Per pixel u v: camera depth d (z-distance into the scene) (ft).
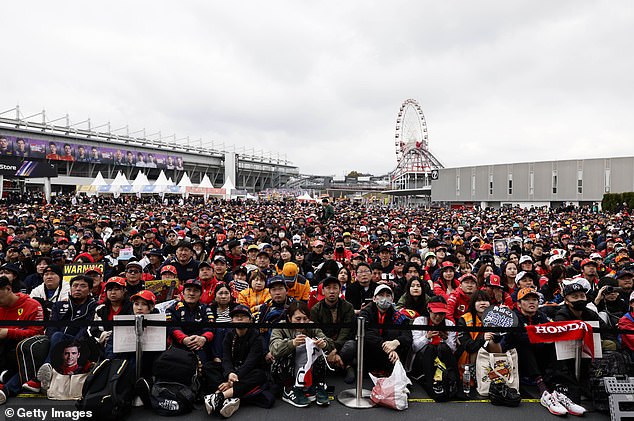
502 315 18.97
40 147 261.24
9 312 18.84
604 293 23.06
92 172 312.50
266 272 30.53
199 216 87.04
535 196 240.73
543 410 17.37
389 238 54.24
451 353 18.90
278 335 18.93
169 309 19.56
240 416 16.66
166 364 17.12
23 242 38.11
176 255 29.53
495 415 16.93
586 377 18.28
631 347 18.78
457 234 62.49
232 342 18.34
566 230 65.87
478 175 270.87
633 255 38.29
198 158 413.18
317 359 18.08
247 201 202.80
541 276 30.58
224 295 20.47
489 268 26.76
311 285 30.22
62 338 18.25
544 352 19.29
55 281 24.82
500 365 18.28
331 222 82.43
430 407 17.57
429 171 371.56
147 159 341.62
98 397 15.56
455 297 22.97
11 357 18.22
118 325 17.48
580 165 224.94
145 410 16.97
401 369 18.01
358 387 17.83
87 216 67.15
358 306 26.81
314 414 16.92
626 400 15.96
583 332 18.15
